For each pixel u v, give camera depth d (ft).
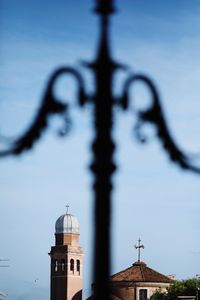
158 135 45.98
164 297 551.59
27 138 44.93
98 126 45.88
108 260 45.14
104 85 45.78
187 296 494.59
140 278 617.62
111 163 45.85
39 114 44.96
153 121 45.85
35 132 44.93
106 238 45.34
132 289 614.75
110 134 45.98
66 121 45.09
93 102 45.73
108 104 45.75
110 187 45.78
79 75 45.27
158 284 616.39
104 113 45.75
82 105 45.34
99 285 44.73
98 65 45.83
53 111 44.88
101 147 45.85
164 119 45.93
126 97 45.85
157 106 45.85
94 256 45.19
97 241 45.34
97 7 45.85
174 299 539.29
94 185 45.85
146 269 631.15
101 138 45.88
